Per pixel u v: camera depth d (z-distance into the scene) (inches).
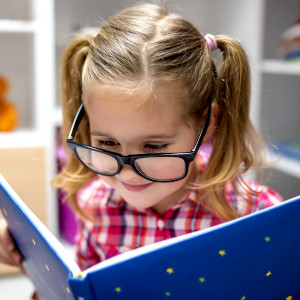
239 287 22.0
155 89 26.4
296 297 25.2
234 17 82.8
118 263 18.3
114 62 27.3
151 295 19.8
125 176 27.8
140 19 30.0
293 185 92.0
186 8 85.4
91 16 78.9
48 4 64.2
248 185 33.7
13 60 76.2
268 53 90.8
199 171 34.8
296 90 92.8
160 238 36.1
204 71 29.3
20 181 62.7
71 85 34.9
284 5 90.0
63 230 72.7
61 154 66.4
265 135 46.4
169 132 27.0
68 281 18.1
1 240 32.6
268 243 21.5
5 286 62.4
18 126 75.6
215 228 19.6
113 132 26.6
